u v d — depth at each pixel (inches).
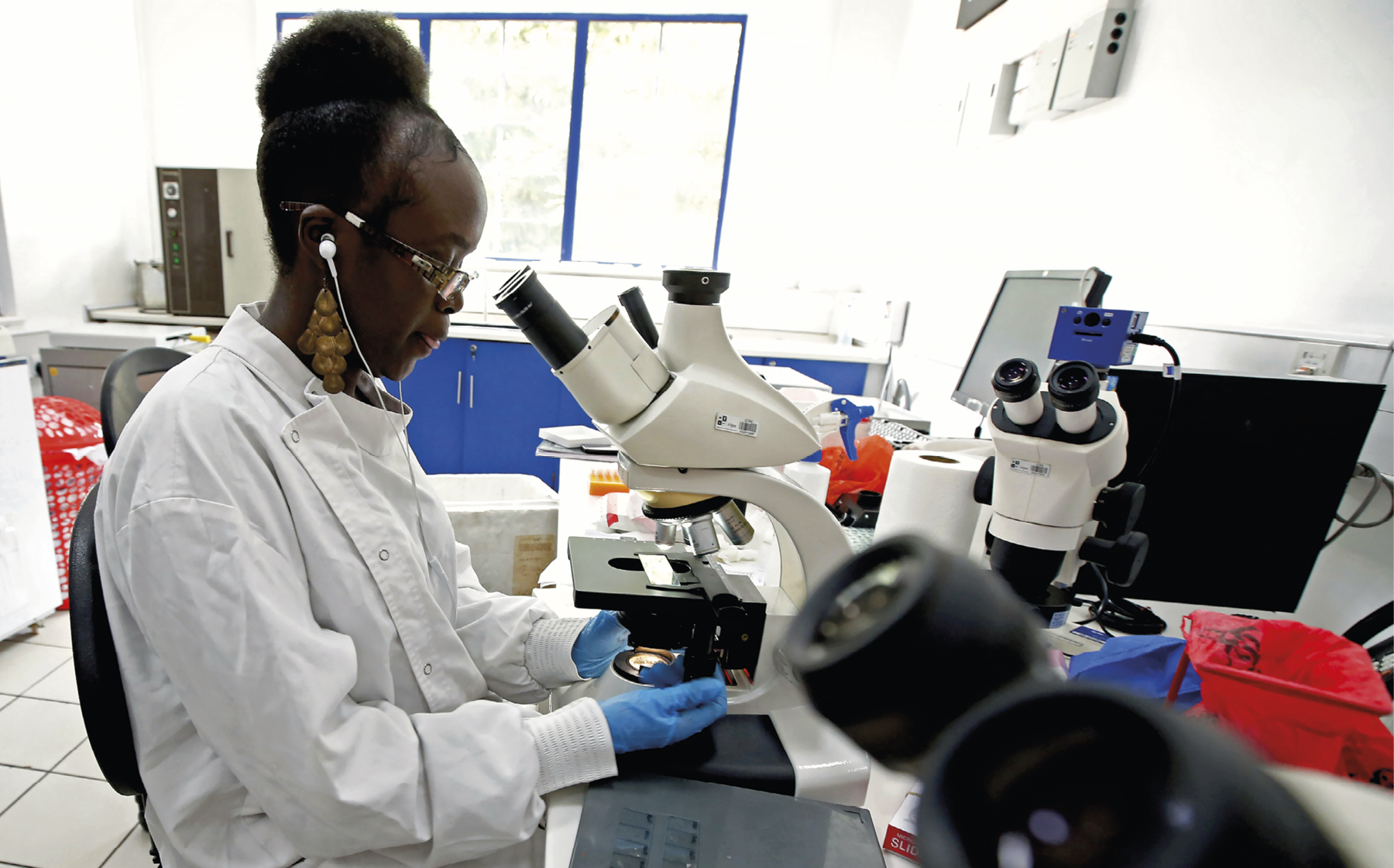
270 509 26.3
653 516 32.4
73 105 139.0
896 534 11.3
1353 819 6.2
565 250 169.9
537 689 37.5
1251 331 49.1
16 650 82.5
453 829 25.0
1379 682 26.2
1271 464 40.6
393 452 36.0
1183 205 58.9
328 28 26.8
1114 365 37.6
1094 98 69.4
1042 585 36.8
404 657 30.4
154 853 41.9
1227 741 6.7
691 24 154.1
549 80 160.4
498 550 65.1
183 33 153.9
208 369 28.0
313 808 24.1
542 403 128.8
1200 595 43.2
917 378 115.6
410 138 27.5
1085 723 6.8
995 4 93.3
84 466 92.1
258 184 29.1
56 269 136.9
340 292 29.2
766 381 31.1
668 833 24.1
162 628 23.9
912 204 124.6
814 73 149.8
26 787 62.7
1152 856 5.2
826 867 23.2
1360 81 43.9
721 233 165.0
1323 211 46.1
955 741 7.4
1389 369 39.9
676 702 28.3
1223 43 55.4
